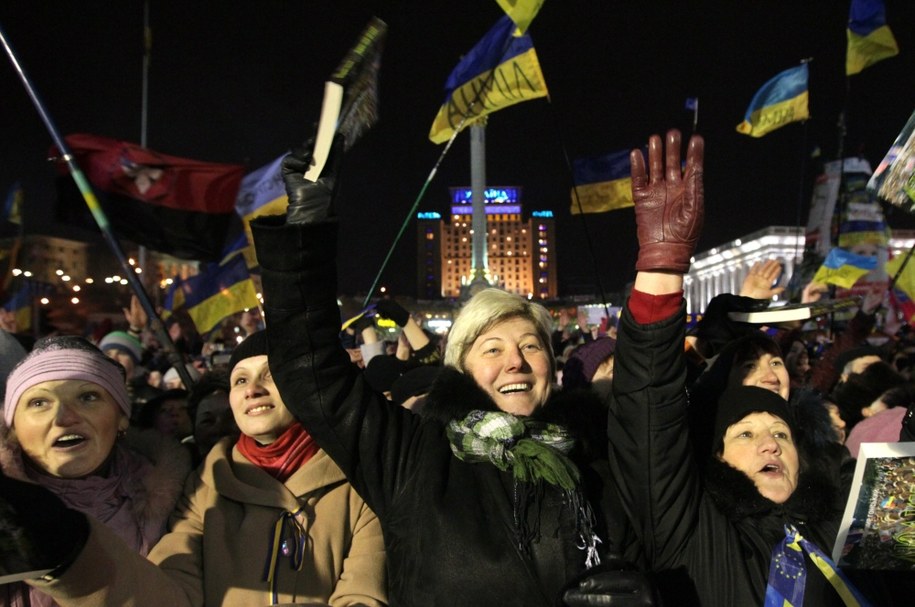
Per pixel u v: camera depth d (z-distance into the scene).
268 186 7.00
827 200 12.54
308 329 2.16
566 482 2.04
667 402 2.07
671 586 2.13
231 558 2.36
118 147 5.54
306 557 2.39
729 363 2.95
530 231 148.75
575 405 2.32
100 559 1.62
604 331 9.84
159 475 2.44
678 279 2.06
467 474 2.17
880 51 10.06
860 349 5.05
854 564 1.95
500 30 8.05
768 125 11.40
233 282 8.09
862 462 1.92
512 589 1.99
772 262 3.80
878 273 11.50
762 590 2.04
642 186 2.09
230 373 2.69
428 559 2.05
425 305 91.12
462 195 151.00
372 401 2.28
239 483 2.48
